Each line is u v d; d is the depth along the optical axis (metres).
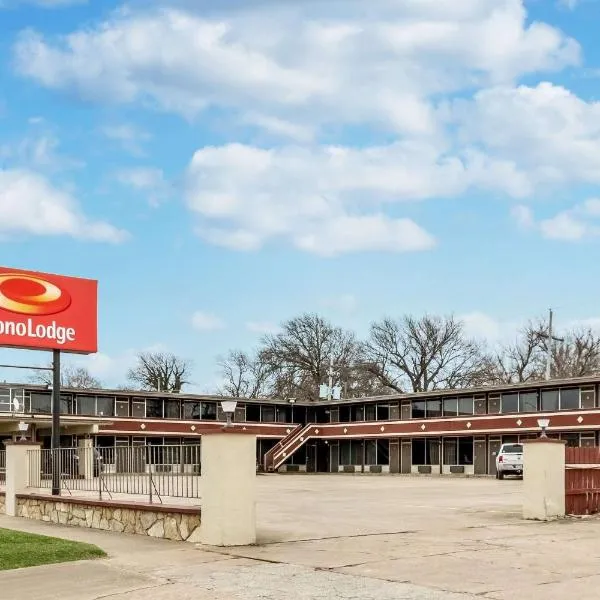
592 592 10.25
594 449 21.91
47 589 11.34
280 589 10.67
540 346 79.56
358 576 11.43
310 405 65.81
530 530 16.58
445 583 10.86
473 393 54.41
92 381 96.88
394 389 81.88
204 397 61.69
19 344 23.16
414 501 25.34
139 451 17.84
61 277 24.53
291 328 82.19
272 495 29.41
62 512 20.17
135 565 12.92
